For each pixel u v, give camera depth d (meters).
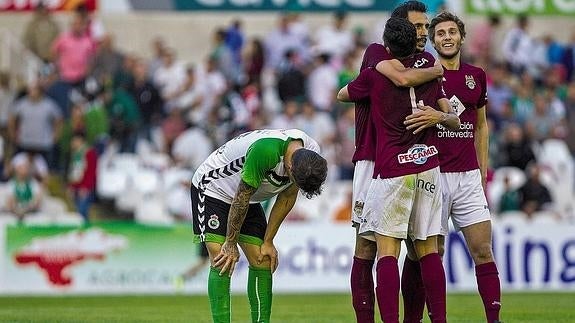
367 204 21.70
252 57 56.72
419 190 21.38
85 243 45.81
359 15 59.81
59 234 45.81
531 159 52.97
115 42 59.72
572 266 45.06
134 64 56.03
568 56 60.03
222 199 22.64
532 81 58.09
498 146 53.47
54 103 54.91
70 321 29.80
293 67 55.56
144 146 54.09
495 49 59.41
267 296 22.92
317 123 53.47
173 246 45.81
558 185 53.09
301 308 35.44
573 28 61.91
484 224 23.47
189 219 50.28
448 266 43.47
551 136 55.53
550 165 53.69
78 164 51.06
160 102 55.69
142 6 58.41
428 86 21.48
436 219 21.67
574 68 60.03
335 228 45.53
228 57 57.09
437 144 23.48
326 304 37.44
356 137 22.88
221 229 22.59
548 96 56.53
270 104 55.69
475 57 58.31
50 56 57.41
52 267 45.69
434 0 57.09
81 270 45.69
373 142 22.39
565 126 56.00
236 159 22.20
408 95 21.28
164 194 50.81
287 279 45.06
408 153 21.25
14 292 45.50
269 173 21.64
